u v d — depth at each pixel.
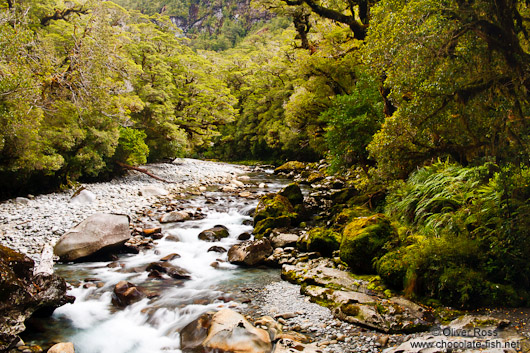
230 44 129.88
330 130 13.83
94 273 8.42
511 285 5.82
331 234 9.73
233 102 35.41
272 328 5.58
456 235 6.88
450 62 5.70
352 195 14.95
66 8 24.25
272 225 11.75
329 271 7.98
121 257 9.69
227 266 9.16
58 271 8.52
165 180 24.11
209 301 6.93
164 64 29.16
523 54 5.37
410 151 8.21
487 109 5.94
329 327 5.73
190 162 37.38
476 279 5.91
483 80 5.69
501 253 5.99
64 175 18.91
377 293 6.76
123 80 21.98
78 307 6.67
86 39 15.73
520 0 5.80
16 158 14.18
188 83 33.47
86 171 20.20
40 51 13.85
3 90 10.42
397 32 5.92
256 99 46.03
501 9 5.33
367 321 5.66
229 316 5.62
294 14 18.67
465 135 6.73
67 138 16.75
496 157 5.91
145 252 10.14
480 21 5.23
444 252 6.43
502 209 6.13
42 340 5.53
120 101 20.50
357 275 7.71
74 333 5.78
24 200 15.31
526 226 5.71
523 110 5.55
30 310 5.48
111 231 9.80
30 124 12.68
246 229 12.42
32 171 16.22
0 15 10.95
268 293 7.31
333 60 18.67
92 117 18.89
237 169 34.81
